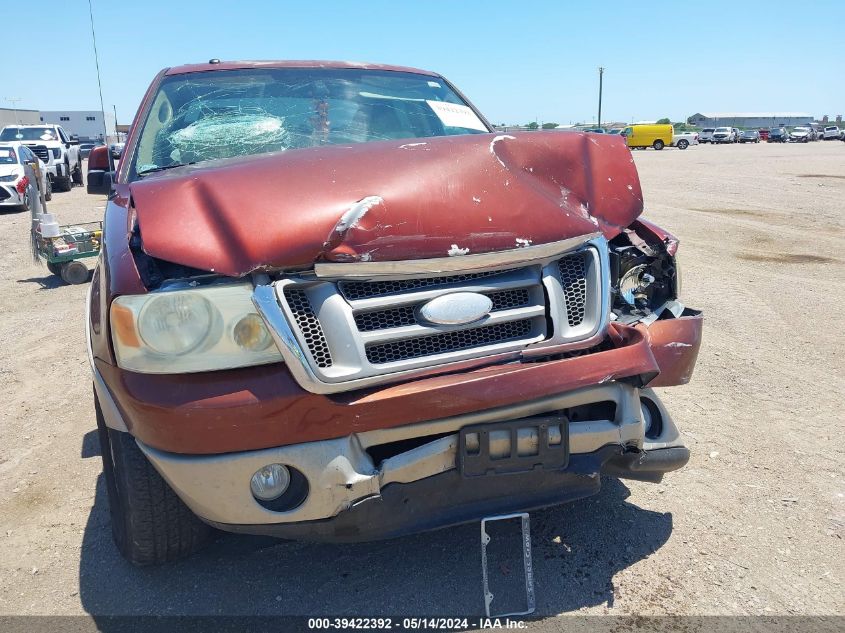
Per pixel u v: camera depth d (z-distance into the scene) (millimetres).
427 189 2494
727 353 5402
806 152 39344
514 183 2648
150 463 2578
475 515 2494
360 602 2689
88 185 3744
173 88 3941
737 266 8594
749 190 17500
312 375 2211
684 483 3518
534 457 2434
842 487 3447
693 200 15586
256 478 2299
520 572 2842
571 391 2447
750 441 3959
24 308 7988
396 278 2338
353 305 2293
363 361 2273
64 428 4516
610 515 3238
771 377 4910
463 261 2389
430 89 4469
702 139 69812
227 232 2293
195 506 2373
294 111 3928
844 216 12750
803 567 2838
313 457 2260
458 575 2836
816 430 4082
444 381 2330
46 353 6156
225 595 2760
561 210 2654
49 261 9031
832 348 5484
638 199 2979
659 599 2656
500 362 2467
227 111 3832
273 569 2914
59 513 3473
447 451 2377
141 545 2742
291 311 2246
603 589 2721
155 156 3527
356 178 2498
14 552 3141
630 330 2609
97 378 2645
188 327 2221
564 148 2932
